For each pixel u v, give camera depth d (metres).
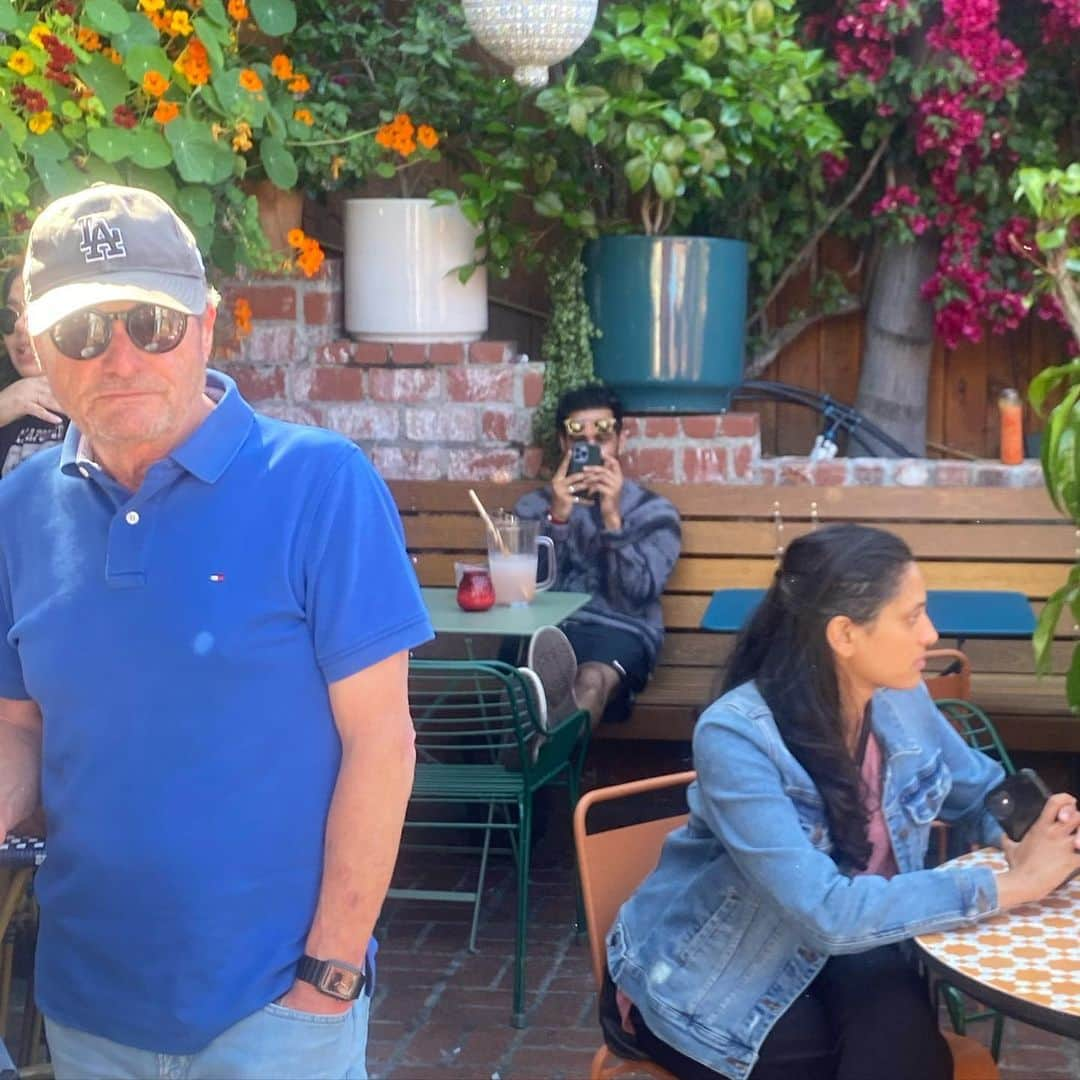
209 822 1.83
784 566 2.46
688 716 4.77
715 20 4.99
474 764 4.44
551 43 4.87
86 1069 1.93
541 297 6.04
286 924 1.88
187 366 1.86
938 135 5.53
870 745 2.48
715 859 2.45
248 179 5.20
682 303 5.16
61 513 1.92
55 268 1.81
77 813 1.88
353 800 1.87
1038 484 5.19
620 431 5.08
